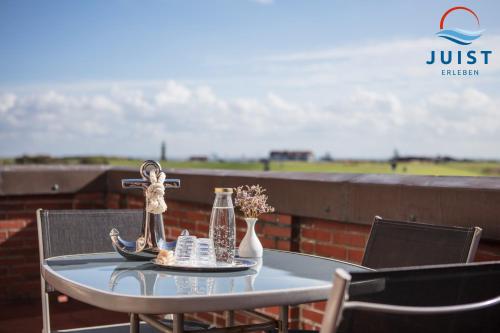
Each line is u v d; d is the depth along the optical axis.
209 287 1.57
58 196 4.98
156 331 2.27
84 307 4.75
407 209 2.46
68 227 2.42
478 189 2.18
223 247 1.91
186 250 1.93
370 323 1.18
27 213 4.85
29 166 5.02
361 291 1.16
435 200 2.34
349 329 1.17
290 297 1.52
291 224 3.20
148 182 2.05
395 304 1.19
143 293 1.50
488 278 1.27
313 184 2.96
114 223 2.51
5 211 4.77
